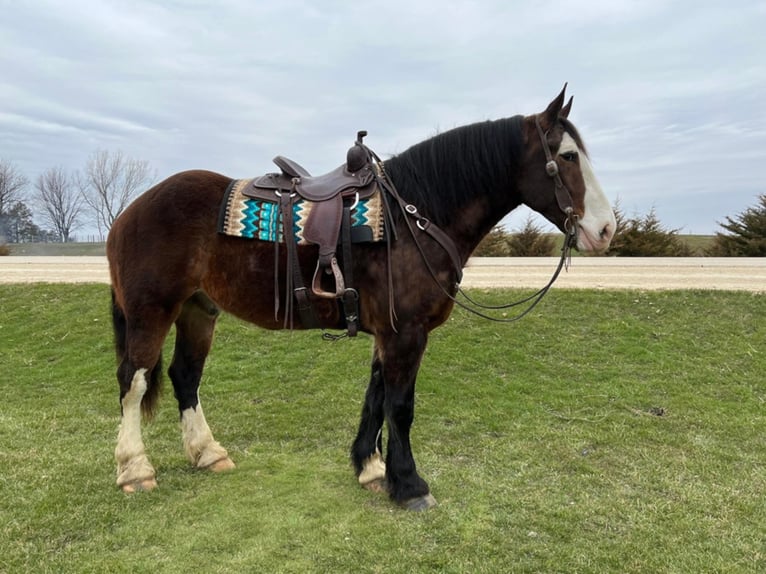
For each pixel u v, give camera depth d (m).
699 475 3.37
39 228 34.59
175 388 3.49
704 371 5.37
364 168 2.95
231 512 2.84
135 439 3.13
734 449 3.79
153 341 3.03
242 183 3.06
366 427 3.24
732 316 6.81
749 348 5.87
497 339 6.29
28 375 5.81
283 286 2.90
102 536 2.61
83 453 3.65
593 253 2.85
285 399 5.00
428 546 2.56
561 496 3.06
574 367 5.58
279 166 3.06
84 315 7.71
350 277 2.79
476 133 2.91
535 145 2.85
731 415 4.41
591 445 3.86
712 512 2.89
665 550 2.53
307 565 2.39
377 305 2.81
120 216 3.21
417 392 5.02
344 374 5.51
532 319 6.87
